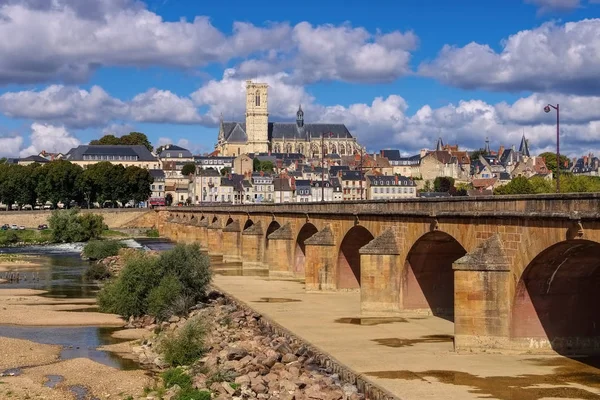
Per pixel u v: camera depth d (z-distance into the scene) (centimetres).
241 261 16362
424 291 8369
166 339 7394
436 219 7262
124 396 5941
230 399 5419
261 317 8512
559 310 6222
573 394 5166
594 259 5869
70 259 17988
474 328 6284
